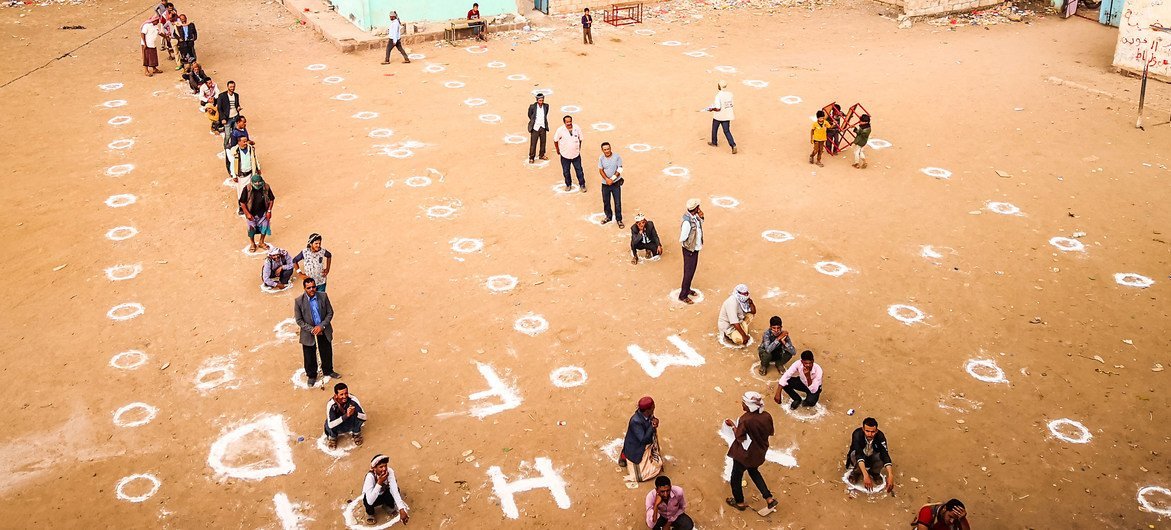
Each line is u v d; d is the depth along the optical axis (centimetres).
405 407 1025
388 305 1226
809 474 927
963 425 998
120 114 1950
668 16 2831
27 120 1900
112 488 907
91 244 1389
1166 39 2117
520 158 1734
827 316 1206
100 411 1016
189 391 1050
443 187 1598
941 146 1800
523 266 1330
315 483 915
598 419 1008
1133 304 1238
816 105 2042
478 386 1062
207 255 1359
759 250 1384
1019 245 1402
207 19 2730
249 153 1505
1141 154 1756
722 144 1809
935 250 1387
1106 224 1470
